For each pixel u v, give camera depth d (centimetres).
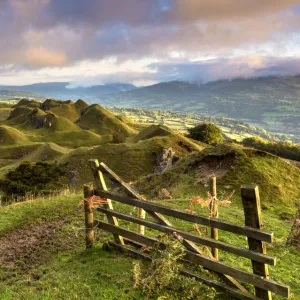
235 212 1488
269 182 2084
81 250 930
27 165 5919
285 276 795
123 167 5969
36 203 1570
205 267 655
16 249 1020
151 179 2691
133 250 817
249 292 633
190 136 10819
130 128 16338
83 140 12712
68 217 1336
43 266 860
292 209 1770
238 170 2203
